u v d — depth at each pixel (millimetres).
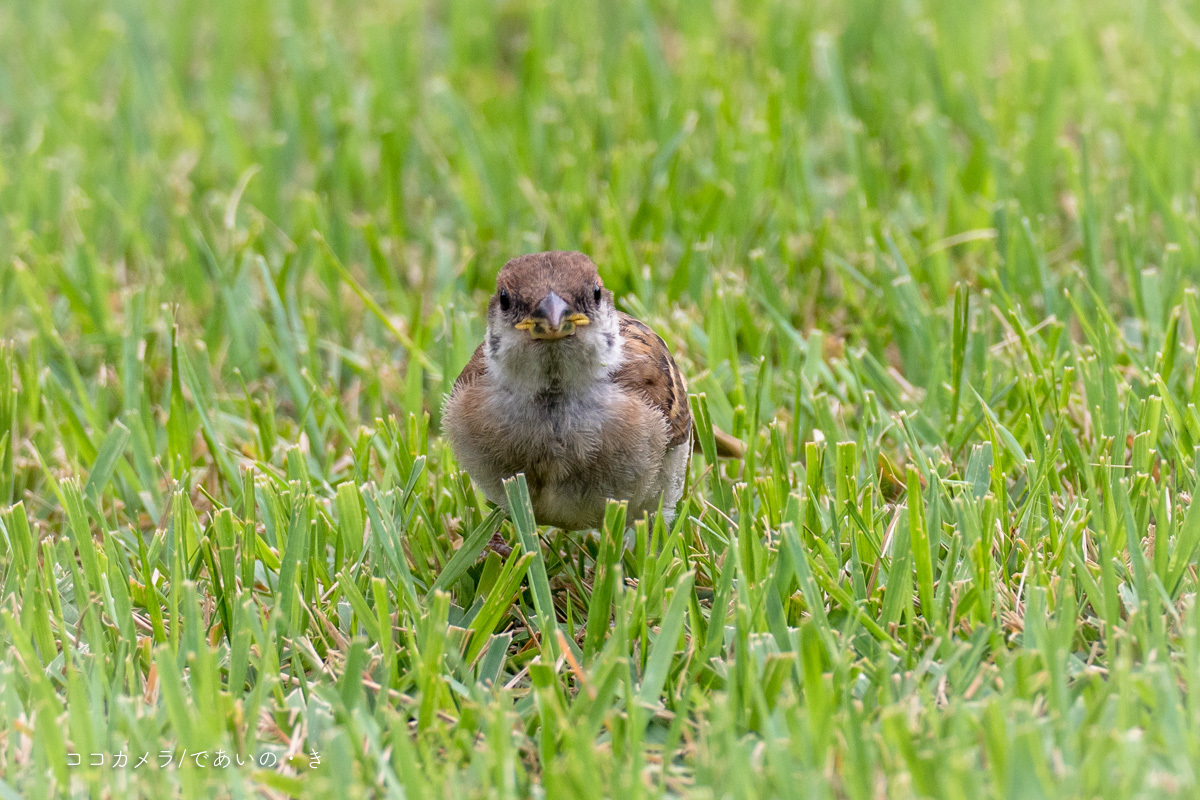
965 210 12078
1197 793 5359
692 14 16797
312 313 10500
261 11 17469
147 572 7406
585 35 16812
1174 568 7105
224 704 6250
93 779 5875
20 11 18438
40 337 10523
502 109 14914
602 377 7555
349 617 7457
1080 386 9414
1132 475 7887
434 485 8922
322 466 9500
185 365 9539
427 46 17688
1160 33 15844
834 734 6055
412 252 12812
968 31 16000
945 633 6668
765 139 13180
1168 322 10242
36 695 6398
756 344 10453
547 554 8367
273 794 5961
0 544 8039
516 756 6141
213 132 14586
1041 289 10633
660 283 11609
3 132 15414
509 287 7402
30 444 9000
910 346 10375
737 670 6406
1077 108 14406
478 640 7180
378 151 14516
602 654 6574
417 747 6316
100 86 16312
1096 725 5953
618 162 12711
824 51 14477
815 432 8906
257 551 7762
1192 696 5863
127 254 12555
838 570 7340
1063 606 6621
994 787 5660
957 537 7258
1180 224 11086
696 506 8625
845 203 12758
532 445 7547
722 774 5680
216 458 9008
